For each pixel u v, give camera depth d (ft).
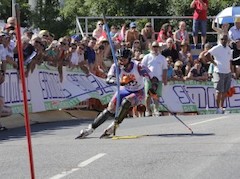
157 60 93.40
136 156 50.39
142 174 43.75
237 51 108.17
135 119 83.35
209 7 163.94
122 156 50.57
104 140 60.18
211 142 56.34
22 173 45.09
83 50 98.94
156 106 93.04
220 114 90.33
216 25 134.10
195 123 73.97
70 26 184.14
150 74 62.69
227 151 51.52
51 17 184.55
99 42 104.12
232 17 127.34
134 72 62.13
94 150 53.83
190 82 106.32
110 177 43.06
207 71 110.11
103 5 170.30
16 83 82.58
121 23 163.22
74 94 95.35
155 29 162.91
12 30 84.69
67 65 95.50
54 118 89.04
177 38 113.70
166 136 62.03
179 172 44.21
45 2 187.83
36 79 86.99
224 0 164.55
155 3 166.40
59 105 91.76
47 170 45.88
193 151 51.93
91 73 100.83
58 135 67.05
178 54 109.19
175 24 161.27
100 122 62.85
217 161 47.67
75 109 96.84
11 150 55.47
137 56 100.53
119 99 62.54
